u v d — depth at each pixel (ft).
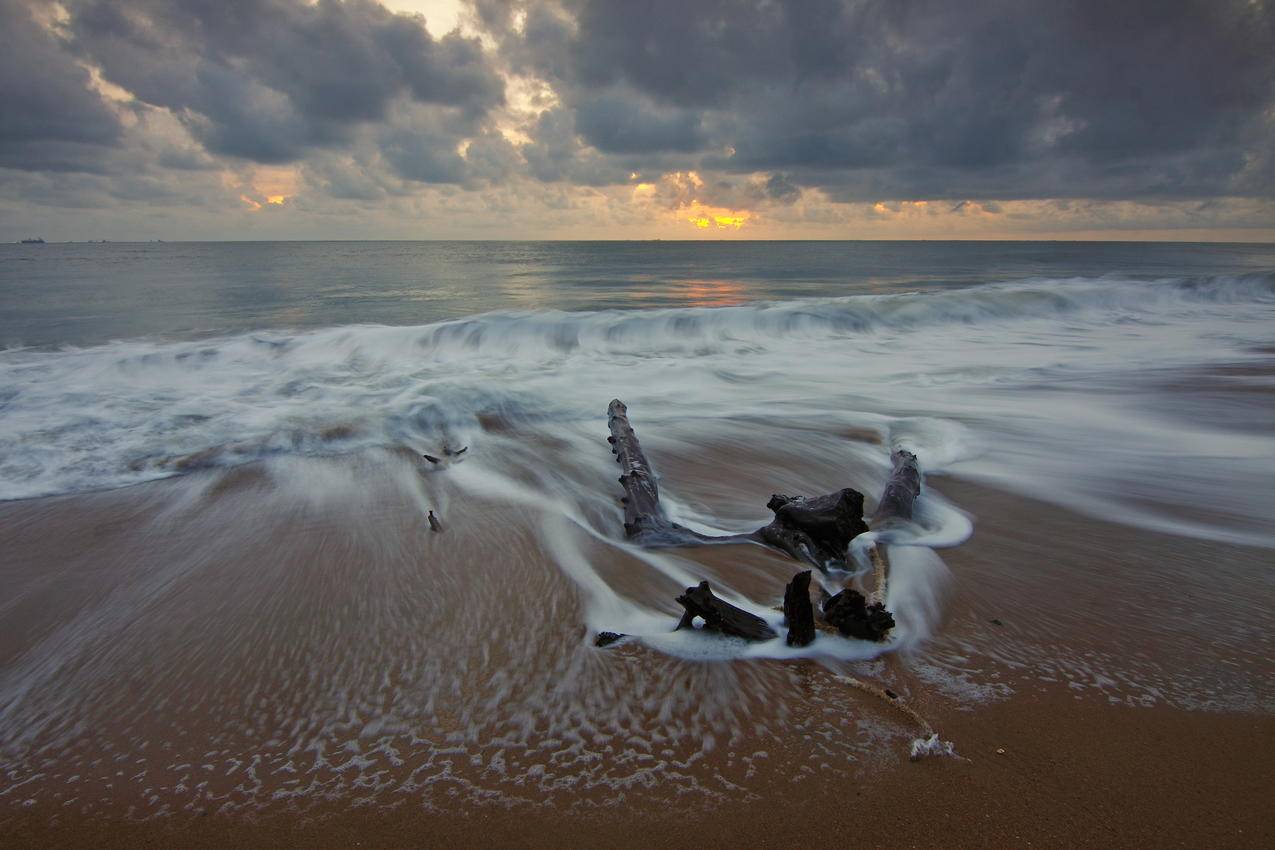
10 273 110.52
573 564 14.15
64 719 9.80
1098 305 58.08
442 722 9.41
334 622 12.05
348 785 8.38
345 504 17.84
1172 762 8.55
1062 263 133.49
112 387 30.76
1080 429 24.56
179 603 12.87
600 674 10.32
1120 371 34.45
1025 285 72.84
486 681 10.26
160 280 96.07
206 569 14.21
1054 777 8.32
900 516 16.08
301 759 8.84
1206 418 25.79
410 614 12.23
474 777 8.42
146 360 35.50
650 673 10.32
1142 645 11.10
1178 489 18.58
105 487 19.22
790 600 10.84
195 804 8.20
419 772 8.53
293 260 177.58
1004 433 24.13
